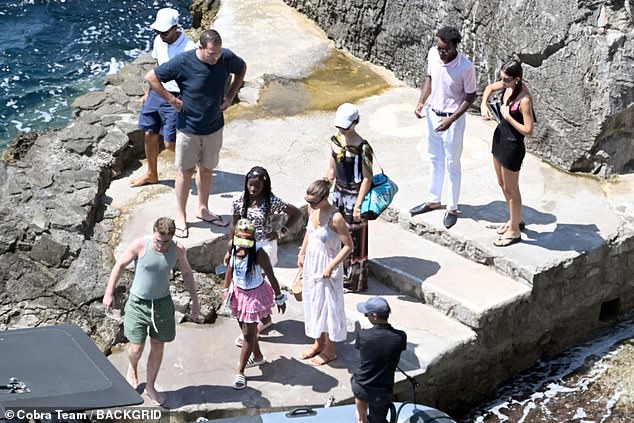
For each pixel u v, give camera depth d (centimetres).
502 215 2444
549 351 2355
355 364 2083
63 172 2533
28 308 2188
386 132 2834
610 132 2562
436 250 2381
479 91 2869
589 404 2166
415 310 2228
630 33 2466
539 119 2672
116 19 4072
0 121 3281
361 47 3241
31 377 1491
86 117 2773
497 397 2214
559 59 2569
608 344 2389
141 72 3056
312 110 2941
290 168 2655
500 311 2188
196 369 2053
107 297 1877
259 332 2169
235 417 1761
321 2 3384
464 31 2853
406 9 3038
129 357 1938
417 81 3072
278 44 3303
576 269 2317
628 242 2395
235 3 3606
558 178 2605
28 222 2348
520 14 2642
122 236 2359
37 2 4138
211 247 2320
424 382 2080
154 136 2506
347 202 2167
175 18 2403
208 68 2211
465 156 2706
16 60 3688
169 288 2047
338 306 2025
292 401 1972
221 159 2684
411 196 2525
